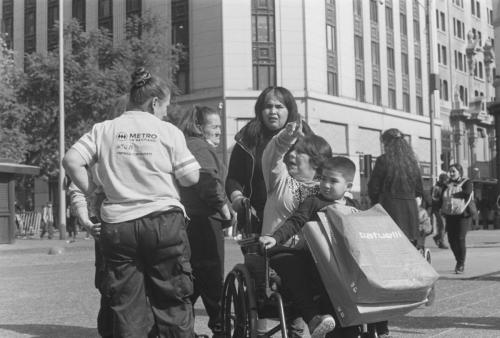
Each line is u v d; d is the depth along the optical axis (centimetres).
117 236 359
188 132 521
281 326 385
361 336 422
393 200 596
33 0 4628
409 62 4816
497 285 898
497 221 3266
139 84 388
